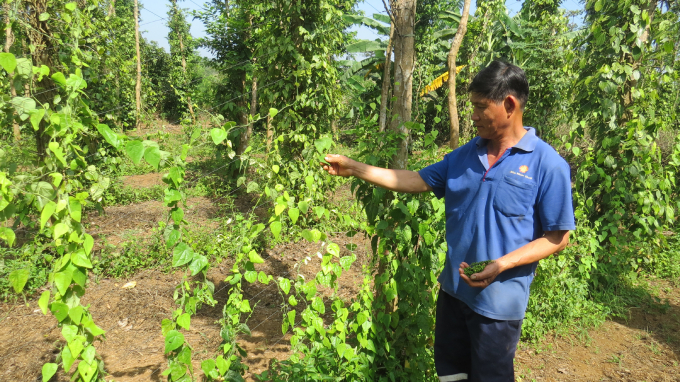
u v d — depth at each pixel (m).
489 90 1.50
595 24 3.78
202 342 3.07
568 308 3.33
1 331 3.15
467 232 1.67
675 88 4.83
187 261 1.61
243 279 4.16
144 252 4.59
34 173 1.61
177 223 1.59
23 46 3.05
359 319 2.14
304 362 2.08
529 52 9.05
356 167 1.94
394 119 2.45
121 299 3.71
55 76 1.62
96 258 4.23
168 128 12.43
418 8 15.62
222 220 5.40
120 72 9.02
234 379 1.90
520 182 1.54
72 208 1.50
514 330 1.62
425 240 2.20
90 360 1.57
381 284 2.29
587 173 3.87
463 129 9.16
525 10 12.52
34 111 1.52
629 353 3.03
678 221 5.54
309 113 5.10
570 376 2.77
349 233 2.33
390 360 2.35
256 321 3.46
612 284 3.86
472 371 1.68
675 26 3.48
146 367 2.78
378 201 2.12
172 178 1.51
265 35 5.21
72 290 1.55
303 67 4.80
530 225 1.57
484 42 9.67
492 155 1.66
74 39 2.83
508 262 1.49
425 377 2.43
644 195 3.73
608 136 3.88
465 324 1.79
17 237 4.13
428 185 1.91
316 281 2.08
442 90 13.05
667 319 3.49
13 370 2.69
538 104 7.79
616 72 3.67
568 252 3.47
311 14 4.92
